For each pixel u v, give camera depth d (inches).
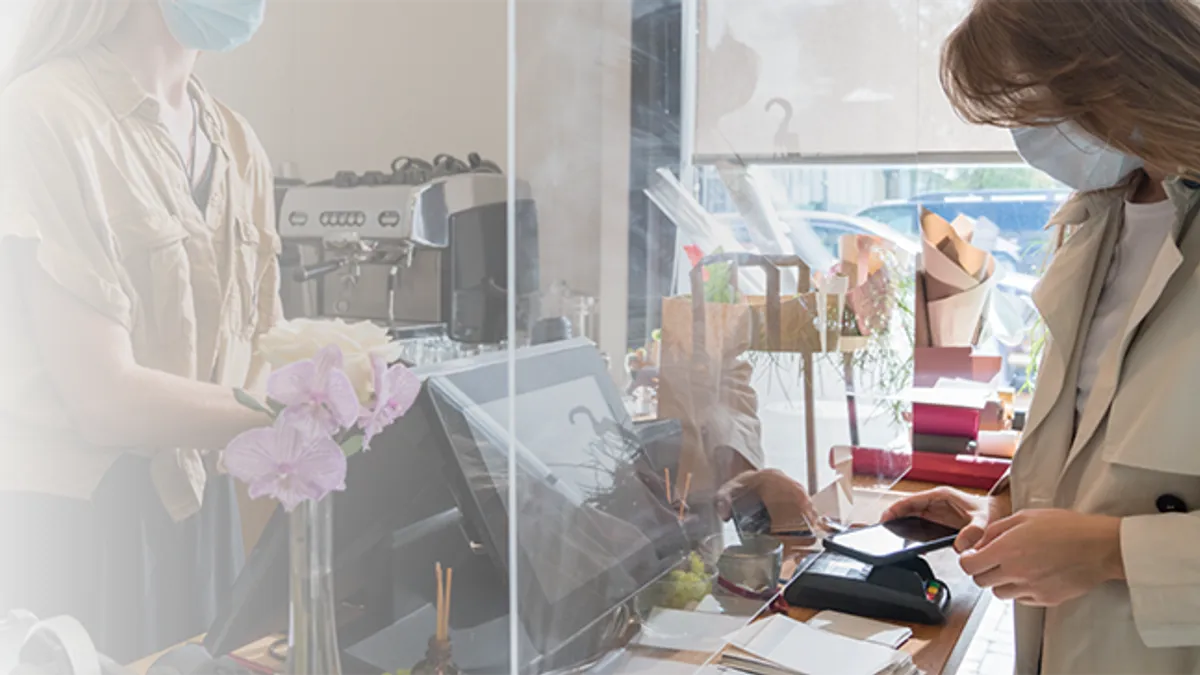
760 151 42.7
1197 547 36.3
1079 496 42.1
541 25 27.1
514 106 26.8
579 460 30.9
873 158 56.0
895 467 71.3
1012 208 99.0
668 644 36.3
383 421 24.4
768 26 42.6
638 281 33.4
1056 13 36.6
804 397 50.2
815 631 44.5
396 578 29.1
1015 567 39.7
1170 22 36.5
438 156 30.8
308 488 22.7
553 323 29.1
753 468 44.6
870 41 53.3
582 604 31.1
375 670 28.5
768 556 44.9
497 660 29.3
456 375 29.7
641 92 32.5
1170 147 36.6
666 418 36.3
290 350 22.9
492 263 32.3
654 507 35.7
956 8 94.3
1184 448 37.3
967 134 97.5
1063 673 42.1
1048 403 44.4
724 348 40.8
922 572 51.6
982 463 77.9
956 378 87.7
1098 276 44.3
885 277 61.9
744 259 41.9
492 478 29.1
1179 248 39.6
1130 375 39.8
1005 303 101.0
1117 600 40.3
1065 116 39.1
